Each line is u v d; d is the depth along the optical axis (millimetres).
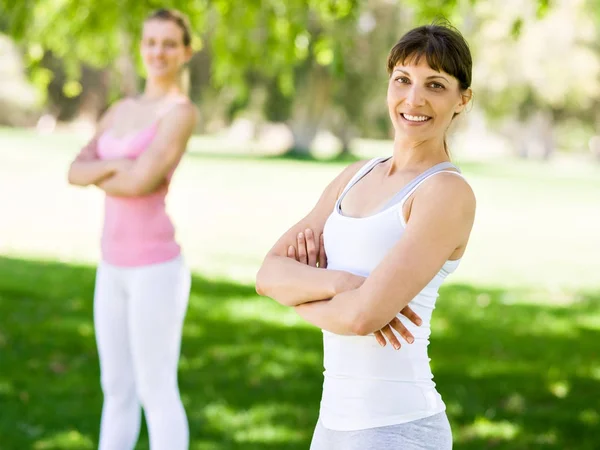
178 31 4965
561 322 11164
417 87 2953
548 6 6945
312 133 43844
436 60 2914
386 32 32625
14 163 31328
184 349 8648
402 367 2924
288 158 42188
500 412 7023
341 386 2984
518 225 23641
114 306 4746
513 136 67438
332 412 3006
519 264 16750
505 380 8039
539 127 62344
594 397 7586
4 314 9719
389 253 2842
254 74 36344
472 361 8773
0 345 8367
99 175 4695
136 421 4855
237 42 10047
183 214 21422
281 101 38062
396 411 2900
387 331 2875
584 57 37500
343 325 2857
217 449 5910
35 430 6137
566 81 38000
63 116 49750
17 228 17406
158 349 4629
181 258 4809
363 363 2939
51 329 9148
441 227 2828
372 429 2902
